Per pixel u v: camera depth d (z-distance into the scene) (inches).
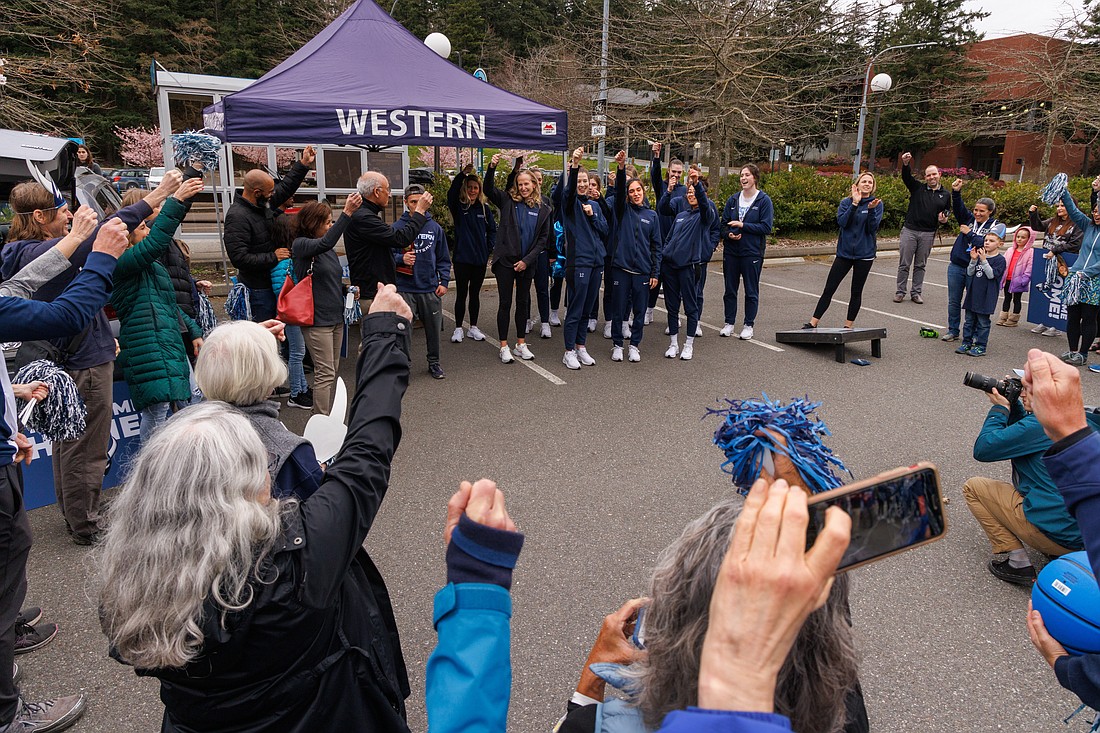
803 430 47.6
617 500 165.6
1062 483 47.3
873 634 119.6
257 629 52.9
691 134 566.3
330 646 60.1
